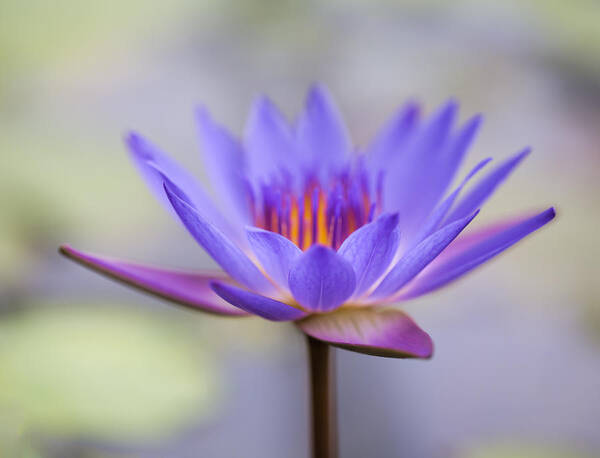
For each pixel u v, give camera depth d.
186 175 0.49
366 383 0.68
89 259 0.47
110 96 0.74
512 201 0.67
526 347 0.71
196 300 0.48
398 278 0.46
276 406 0.65
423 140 0.51
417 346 0.45
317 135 0.53
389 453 0.64
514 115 0.81
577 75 0.80
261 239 0.46
